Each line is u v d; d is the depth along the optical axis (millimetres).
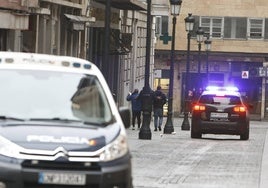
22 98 23984
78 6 85562
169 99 89562
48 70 25250
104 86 25531
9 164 21109
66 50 84562
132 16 129250
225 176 40062
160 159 48438
